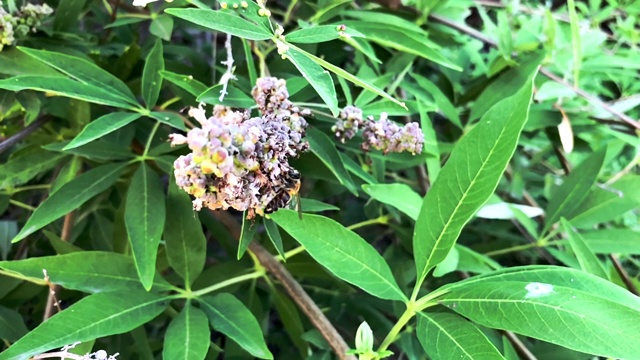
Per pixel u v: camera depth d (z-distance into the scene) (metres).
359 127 0.23
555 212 0.27
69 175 0.25
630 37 0.34
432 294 0.19
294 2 0.29
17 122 0.28
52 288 0.20
